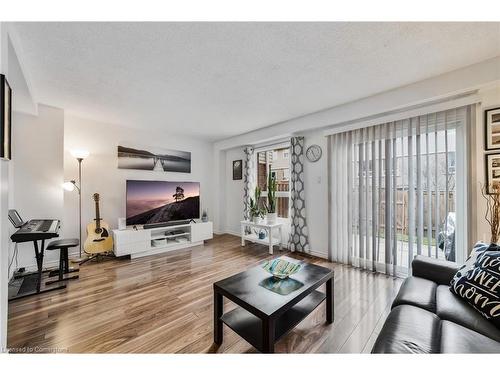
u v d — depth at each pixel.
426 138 2.46
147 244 3.52
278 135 3.85
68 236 3.33
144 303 2.07
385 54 1.86
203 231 4.29
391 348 1.02
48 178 2.99
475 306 1.24
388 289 2.36
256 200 4.32
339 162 3.26
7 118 1.28
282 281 1.63
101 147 3.66
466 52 1.85
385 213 2.77
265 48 1.77
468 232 2.15
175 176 4.62
